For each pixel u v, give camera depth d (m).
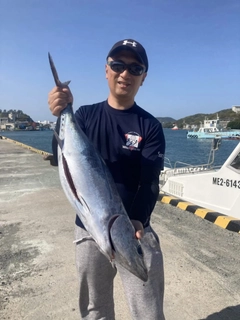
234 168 6.09
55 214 6.33
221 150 30.66
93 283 2.25
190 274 3.84
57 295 3.43
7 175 11.30
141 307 2.10
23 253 4.50
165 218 6.15
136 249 1.69
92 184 1.88
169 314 3.09
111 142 2.16
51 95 2.08
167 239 4.99
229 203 6.17
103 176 1.92
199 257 4.33
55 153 2.22
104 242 1.74
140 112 2.21
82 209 1.88
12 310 3.16
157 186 2.09
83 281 2.27
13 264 4.16
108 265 2.23
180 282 3.65
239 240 5.00
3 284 3.66
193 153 28.94
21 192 8.38
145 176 2.08
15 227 5.61
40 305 3.25
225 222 5.58
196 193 6.94
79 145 1.99
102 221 1.77
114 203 1.83
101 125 2.19
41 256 4.39
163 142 2.19
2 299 3.35
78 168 1.93
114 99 2.20
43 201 7.36
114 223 1.73
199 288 3.53
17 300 3.33
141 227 1.95
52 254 4.45
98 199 1.83
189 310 3.15
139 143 2.13
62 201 7.33
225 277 3.77
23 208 6.80
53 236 5.14
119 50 2.09
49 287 3.59
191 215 6.37
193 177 7.00
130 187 2.17
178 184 7.49
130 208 2.06
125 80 2.11
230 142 41.28
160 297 2.16
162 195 7.69
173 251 4.52
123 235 1.70
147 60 2.19
